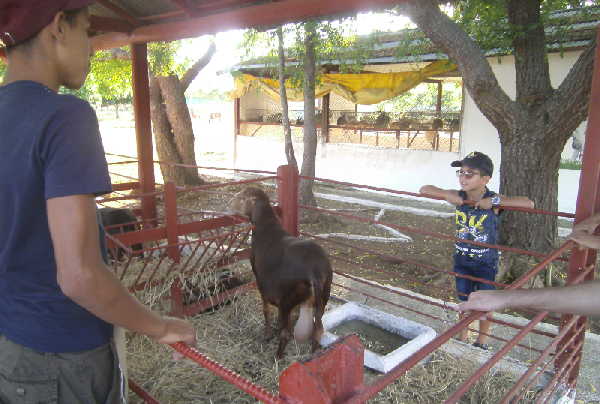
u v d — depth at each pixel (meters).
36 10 1.09
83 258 0.99
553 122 6.18
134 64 6.30
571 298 1.52
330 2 3.86
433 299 4.57
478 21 7.40
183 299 3.94
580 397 3.10
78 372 1.22
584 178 2.87
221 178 15.49
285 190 4.45
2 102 1.11
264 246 3.53
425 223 10.09
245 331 3.84
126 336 3.55
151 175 6.68
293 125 15.38
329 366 1.00
